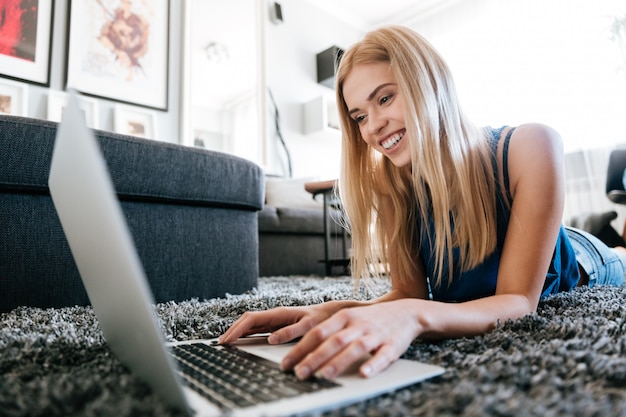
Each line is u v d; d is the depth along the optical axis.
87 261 0.41
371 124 0.69
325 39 3.57
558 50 2.84
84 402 0.30
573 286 0.95
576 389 0.30
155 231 1.03
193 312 0.83
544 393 0.30
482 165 0.69
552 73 2.85
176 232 1.08
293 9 3.35
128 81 2.29
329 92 3.49
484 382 0.33
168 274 1.05
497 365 0.36
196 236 1.12
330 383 0.32
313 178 2.82
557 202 0.60
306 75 3.36
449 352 0.42
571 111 2.75
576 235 1.20
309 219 2.21
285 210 2.14
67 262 0.90
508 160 0.68
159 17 2.45
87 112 2.12
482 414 0.25
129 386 0.32
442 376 0.35
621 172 2.15
